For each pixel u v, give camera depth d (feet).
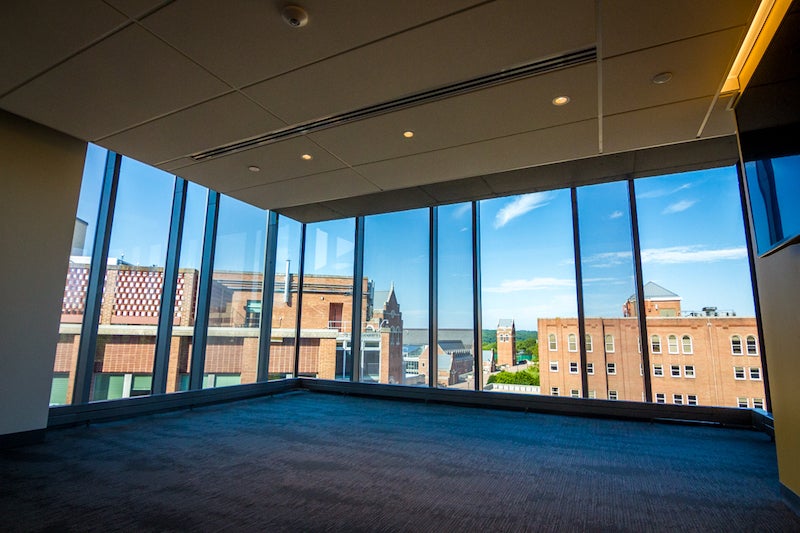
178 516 7.95
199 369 19.79
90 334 15.42
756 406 15.40
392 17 8.27
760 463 11.51
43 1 7.75
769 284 9.22
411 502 8.77
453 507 8.54
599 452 12.54
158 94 10.99
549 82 10.40
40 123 12.66
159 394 17.70
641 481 10.11
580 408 17.95
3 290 12.25
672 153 15.67
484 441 13.78
